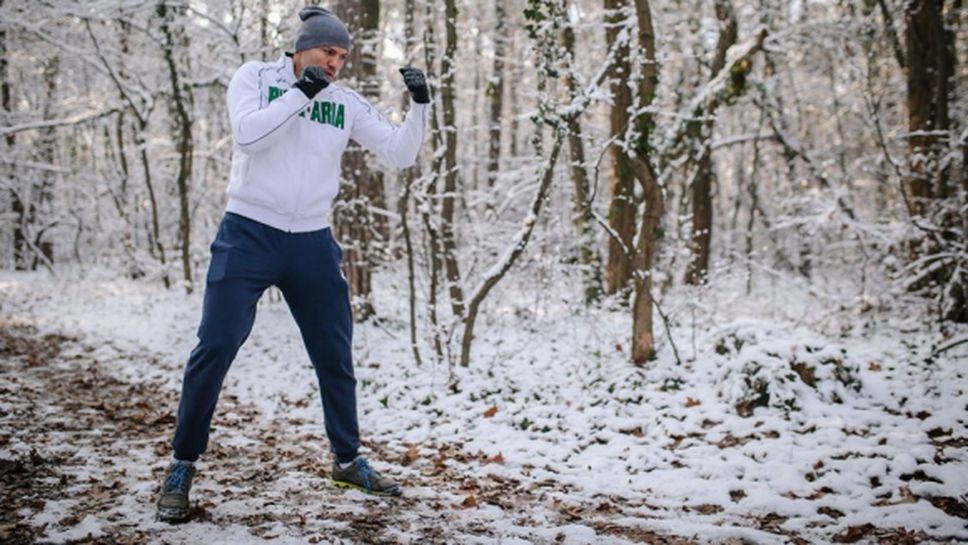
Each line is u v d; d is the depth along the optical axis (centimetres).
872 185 1425
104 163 2048
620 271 912
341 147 314
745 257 908
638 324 607
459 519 311
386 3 1310
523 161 1032
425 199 662
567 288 813
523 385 586
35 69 1495
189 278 1167
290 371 677
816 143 1764
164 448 407
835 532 310
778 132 1256
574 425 497
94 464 368
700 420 481
